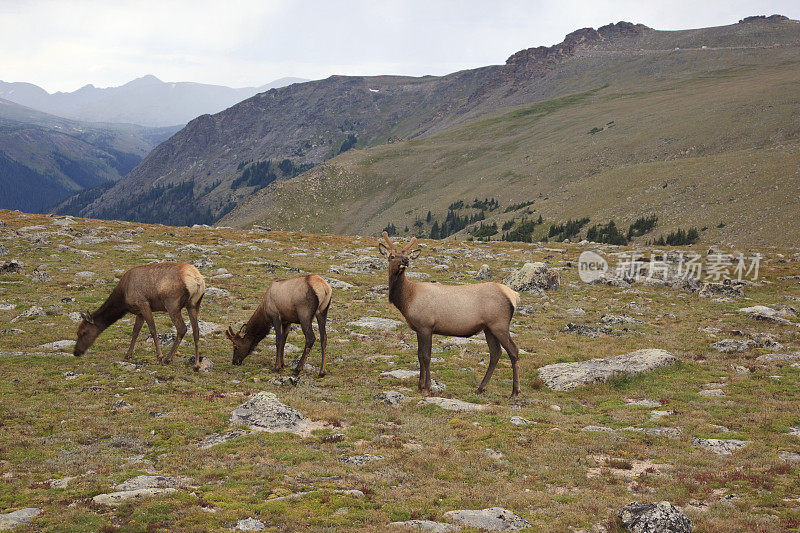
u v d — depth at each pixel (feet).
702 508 32.81
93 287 111.96
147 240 186.39
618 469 40.09
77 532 27.30
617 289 154.30
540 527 29.14
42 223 209.87
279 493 32.81
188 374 62.39
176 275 64.18
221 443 42.34
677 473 38.78
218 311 100.63
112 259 145.18
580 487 36.24
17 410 48.32
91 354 68.90
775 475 37.55
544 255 221.66
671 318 116.26
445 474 37.37
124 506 30.07
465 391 62.34
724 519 30.09
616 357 76.28
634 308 126.21
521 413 54.34
